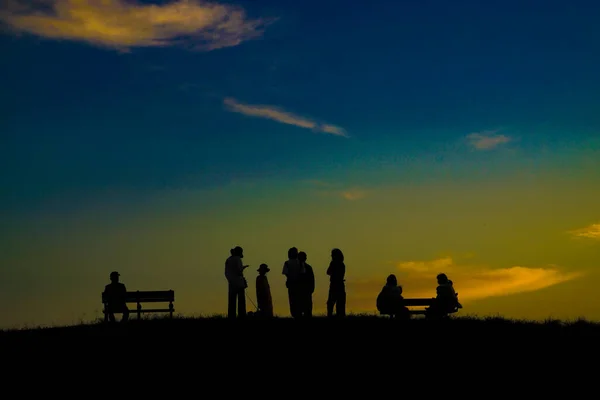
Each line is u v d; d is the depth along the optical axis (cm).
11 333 2722
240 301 2914
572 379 2081
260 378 2114
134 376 2136
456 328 2634
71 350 2389
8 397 1969
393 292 2894
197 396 1981
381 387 2038
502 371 2150
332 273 2889
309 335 2523
